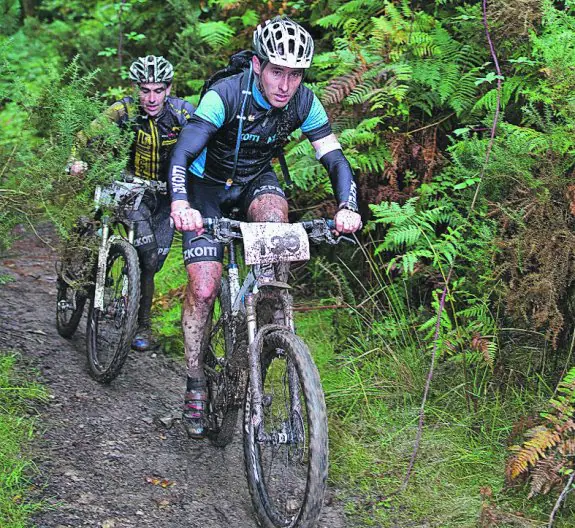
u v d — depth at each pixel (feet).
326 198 16.10
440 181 13.67
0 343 13.82
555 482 9.64
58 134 12.54
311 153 14.70
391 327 13.43
